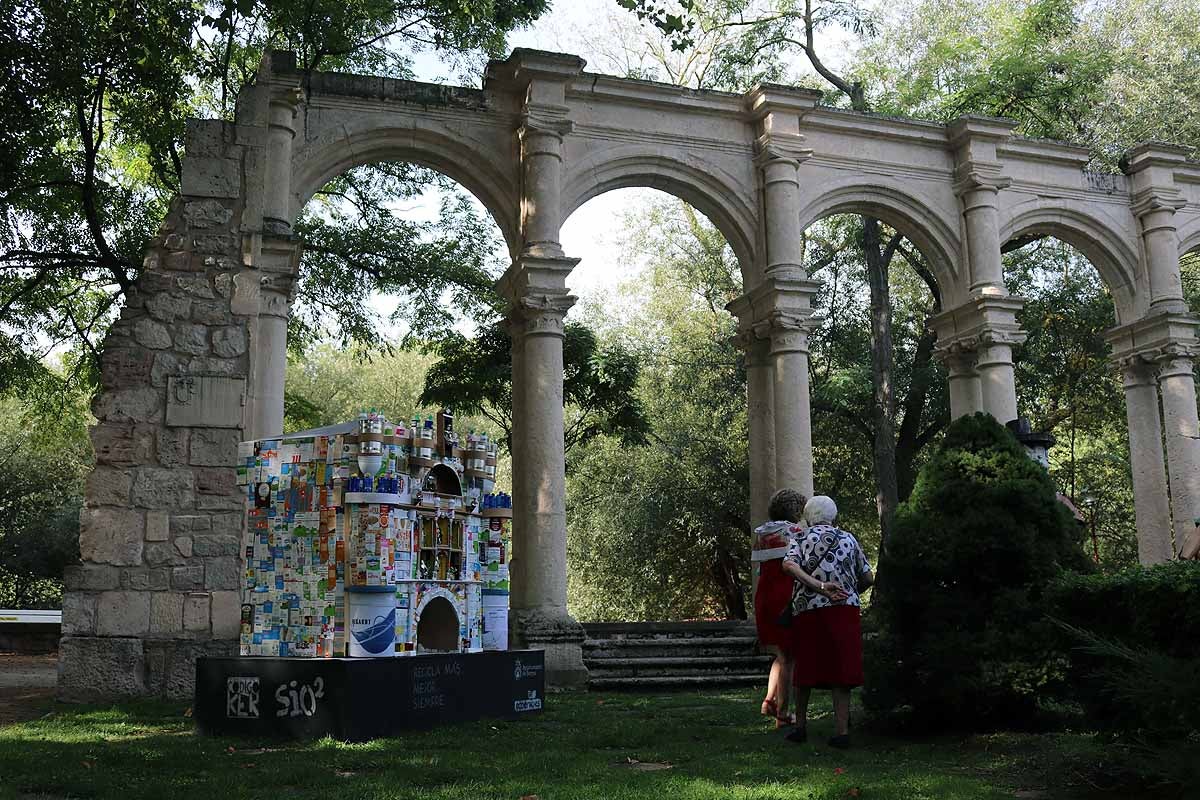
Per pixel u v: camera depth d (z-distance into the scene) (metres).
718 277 25.38
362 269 17.94
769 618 7.03
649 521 25.48
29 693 10.19
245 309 10.48
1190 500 16.06
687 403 25.72
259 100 11.03
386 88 12.98
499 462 31.34
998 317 15.08
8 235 15.47
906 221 15.55
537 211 12.91
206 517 9.91
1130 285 16.86
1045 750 5.76
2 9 11.48
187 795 4.60
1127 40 22.39
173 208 10.55
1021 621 6.55
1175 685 4.41
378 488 6.56
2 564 29.23
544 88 13.23
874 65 22.58
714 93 14.37
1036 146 16.14
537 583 12.15
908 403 22.06
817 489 24.64
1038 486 6.96
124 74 12.60
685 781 4.94
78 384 18.95
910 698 6.67
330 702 6.22
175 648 9.55
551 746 6.26
